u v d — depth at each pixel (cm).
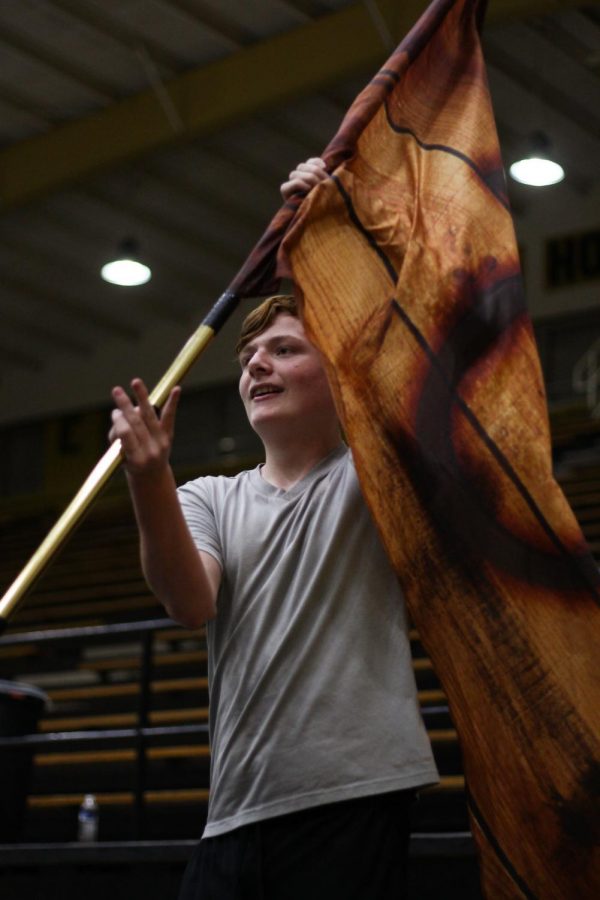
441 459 253
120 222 1795
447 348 260
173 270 1917
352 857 238
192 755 825
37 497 2106
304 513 264
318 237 272
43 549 226
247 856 242
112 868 551
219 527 270
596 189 1756
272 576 258
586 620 242
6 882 574
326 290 269
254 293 269
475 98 290
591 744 239
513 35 1416
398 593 258
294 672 248
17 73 1471
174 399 232
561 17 1381
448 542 249
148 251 1867
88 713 1037
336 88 1483
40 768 907
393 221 274
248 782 246
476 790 248
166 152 1617
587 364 1728
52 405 2141
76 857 549
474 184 274
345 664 248
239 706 252
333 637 251
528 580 245
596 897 238
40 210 1755
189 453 2000
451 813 685
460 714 249
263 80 1407
